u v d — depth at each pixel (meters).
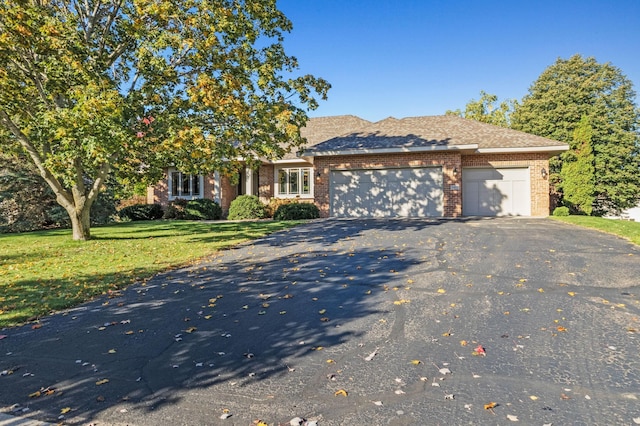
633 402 3.01
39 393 3.43
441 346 4.17
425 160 17.69
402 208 18.06
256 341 4.49
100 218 20.80
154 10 9.53
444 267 7.64
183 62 11.16
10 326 5.18
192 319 5.29
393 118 22.25
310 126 24.91
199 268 8.44
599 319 4.77
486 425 2.76
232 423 2.90
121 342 4.57
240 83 11.13
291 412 3.02
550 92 29.59
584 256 8.09
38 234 15.13
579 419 2.80
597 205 29.02
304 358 4.00
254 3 11.20
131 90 11.05
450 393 3.21
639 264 7.32
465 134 18.83
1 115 10.71
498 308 5.29
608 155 27.42
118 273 8.00
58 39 9.30
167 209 22.03
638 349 3.95
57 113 9.30
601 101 28.23
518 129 31.48
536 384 3.33
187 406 3.16
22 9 9.00
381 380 3.48
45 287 7.01
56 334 4.87
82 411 3.14
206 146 10.20
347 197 18.73
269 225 15.56
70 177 10.52
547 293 5.84
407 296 5.96
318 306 5.66
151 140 10.81
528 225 13.21
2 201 19.52
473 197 18.64
